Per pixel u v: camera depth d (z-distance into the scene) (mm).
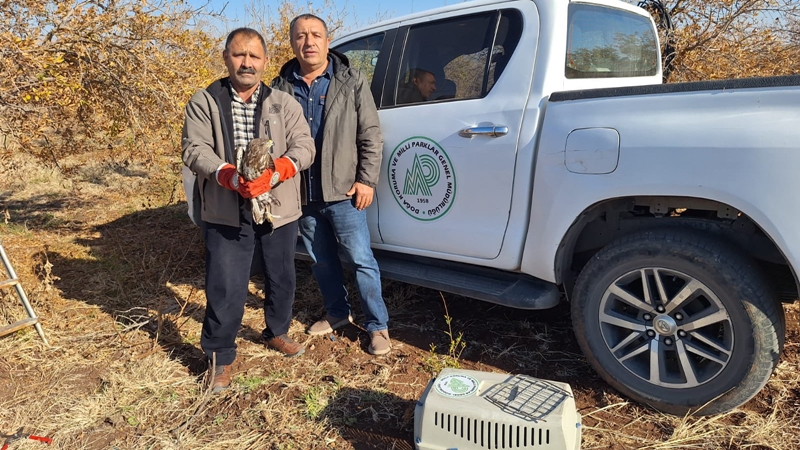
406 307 3965
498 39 3039
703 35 6000
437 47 3297
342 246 3273
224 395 2883
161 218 6441
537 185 2791
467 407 2174
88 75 4684
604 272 2641
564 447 2061
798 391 2703
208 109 2742
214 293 2871
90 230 6090
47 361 3248
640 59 3740
